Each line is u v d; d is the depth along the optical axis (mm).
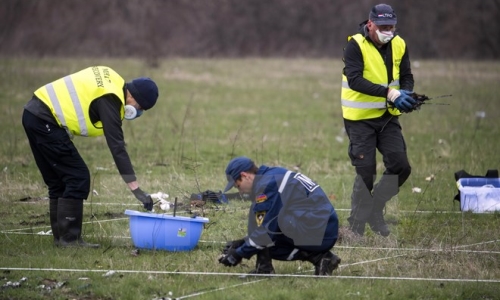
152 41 106438
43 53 122625
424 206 32156
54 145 24453
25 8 126312
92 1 128375
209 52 132500
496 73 98688
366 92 26516
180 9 132000
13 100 65750
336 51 136375
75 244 25109
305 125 59000
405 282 21969
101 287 21016
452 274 22938
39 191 33562
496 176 32750
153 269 22719
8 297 20328
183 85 83500
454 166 41688
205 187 34125
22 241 25703
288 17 138125
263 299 20281
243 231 27062
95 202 31656
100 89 24375
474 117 62125
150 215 24250
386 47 27375
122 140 24359
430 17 135500
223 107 68875
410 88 27797
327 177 38281
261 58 129750
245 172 21438
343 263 23828
